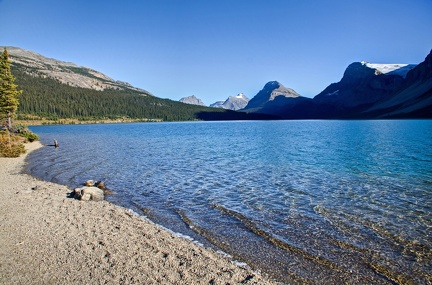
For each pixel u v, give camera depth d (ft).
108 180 81.20
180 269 33.01
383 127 355.56
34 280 29.99
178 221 49.55
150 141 212.23
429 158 115.96
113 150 155.02
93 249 37.14
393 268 34.65
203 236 43.45
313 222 48.93
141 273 31.83
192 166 103.30
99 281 30.07
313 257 37.22
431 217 51.21
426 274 33.42
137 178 83.46
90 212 51.96
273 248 39.63
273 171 93.20
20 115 584.81
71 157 127.65
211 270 33.12
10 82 194.70
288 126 476.54
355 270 34.27
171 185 74.84
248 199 62.13
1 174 89.51
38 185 71.87
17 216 48.65
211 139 226.58
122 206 57.62
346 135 246.27
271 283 31.30
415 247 39.88
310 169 96.43
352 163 107.55
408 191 68.39
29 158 124.67
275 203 59.31
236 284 30.53
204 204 58.80
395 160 112.88
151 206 57.62
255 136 253.24
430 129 292.61
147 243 39.60
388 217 51.26
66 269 32.22
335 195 65.16
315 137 231.91
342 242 41.42
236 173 90.12
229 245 40.47
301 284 31.48
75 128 463.83
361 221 49.37
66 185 75.41
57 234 41.52
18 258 34.42
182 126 538.06
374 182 77.56
